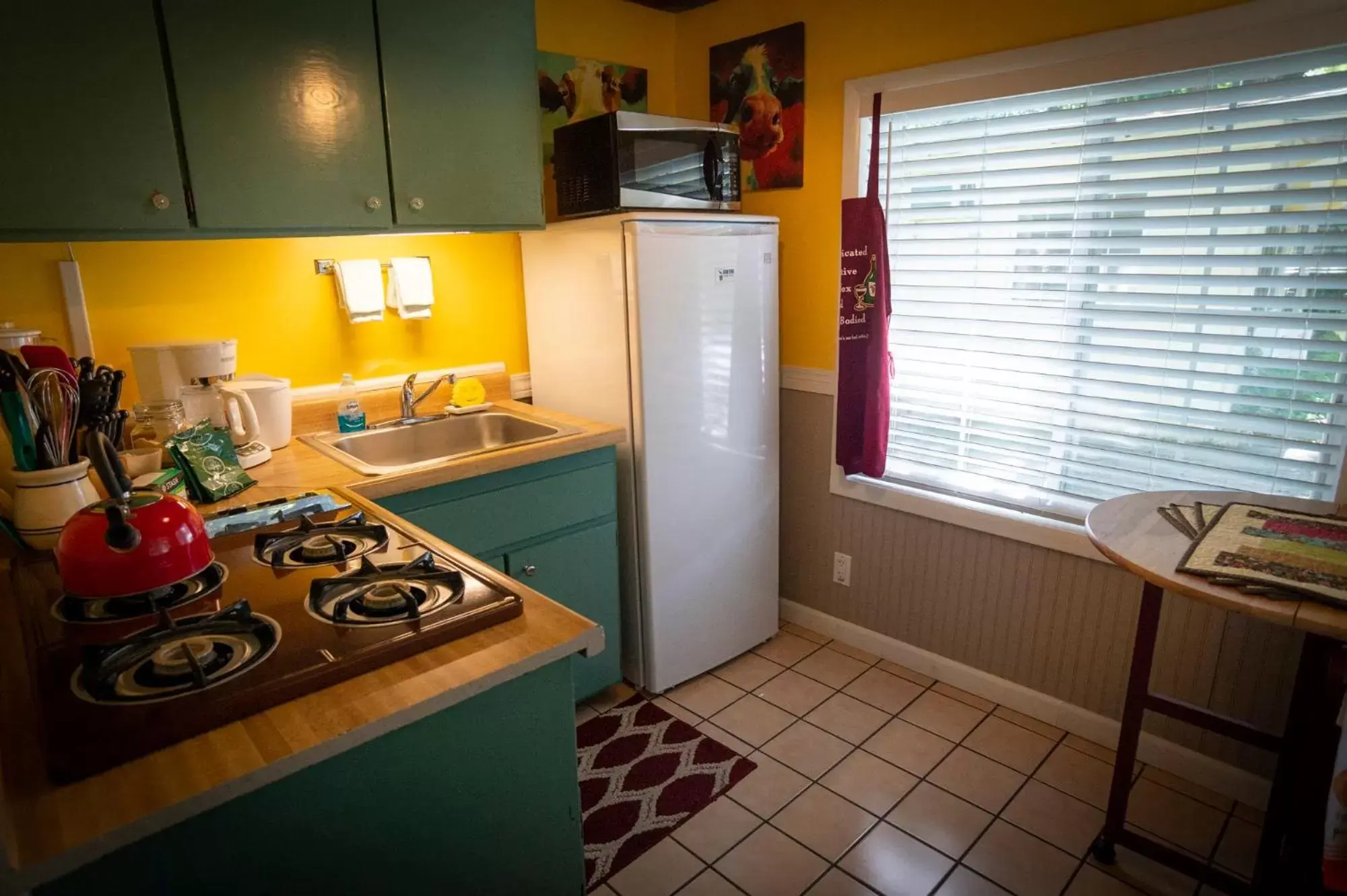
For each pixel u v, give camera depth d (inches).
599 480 88.2
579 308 92.4
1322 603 46.5
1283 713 72.6
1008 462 89.8
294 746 31.5
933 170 89.6
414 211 76.6
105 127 59.4
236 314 82.4
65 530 41.7
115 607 43.3
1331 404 67.1
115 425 61.2
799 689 97.8
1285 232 67.7
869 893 66.3
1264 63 66.5
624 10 108.6
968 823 74.0
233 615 39.9
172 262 77.4
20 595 45.6
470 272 100.0
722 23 108.2
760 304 97.3
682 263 87.5
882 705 94.0
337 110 70.2
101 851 26.9
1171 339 75.6
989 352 89.0
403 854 36.9
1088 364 81.1
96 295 73.5
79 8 56.9
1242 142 68.6
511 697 39.2
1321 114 64.4
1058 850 70.5
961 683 97.2
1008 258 85.4
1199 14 67.9
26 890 25.2
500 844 40.8
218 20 62.8
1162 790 78.2
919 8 86.7
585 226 88.5
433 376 98.2
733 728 89.7
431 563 47.1
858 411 99.1
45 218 58.1
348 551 50.9
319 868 34.1
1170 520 61.1
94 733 31.1
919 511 96.6
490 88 80.0
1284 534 56.9
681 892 66.7
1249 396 71.4
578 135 89.7
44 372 51.7
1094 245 78.9
